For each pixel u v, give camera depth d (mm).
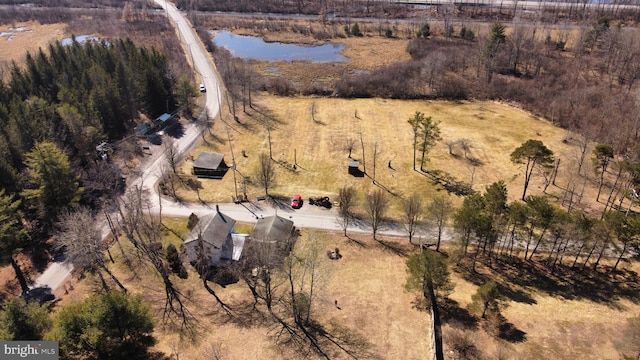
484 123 115250
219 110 123688
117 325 47406
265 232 69125
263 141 107938
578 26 173250
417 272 55812
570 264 68000
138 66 118812
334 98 133875
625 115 102750
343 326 55688
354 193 82062
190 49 170250
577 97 114938
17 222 69500
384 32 189375
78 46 136500
